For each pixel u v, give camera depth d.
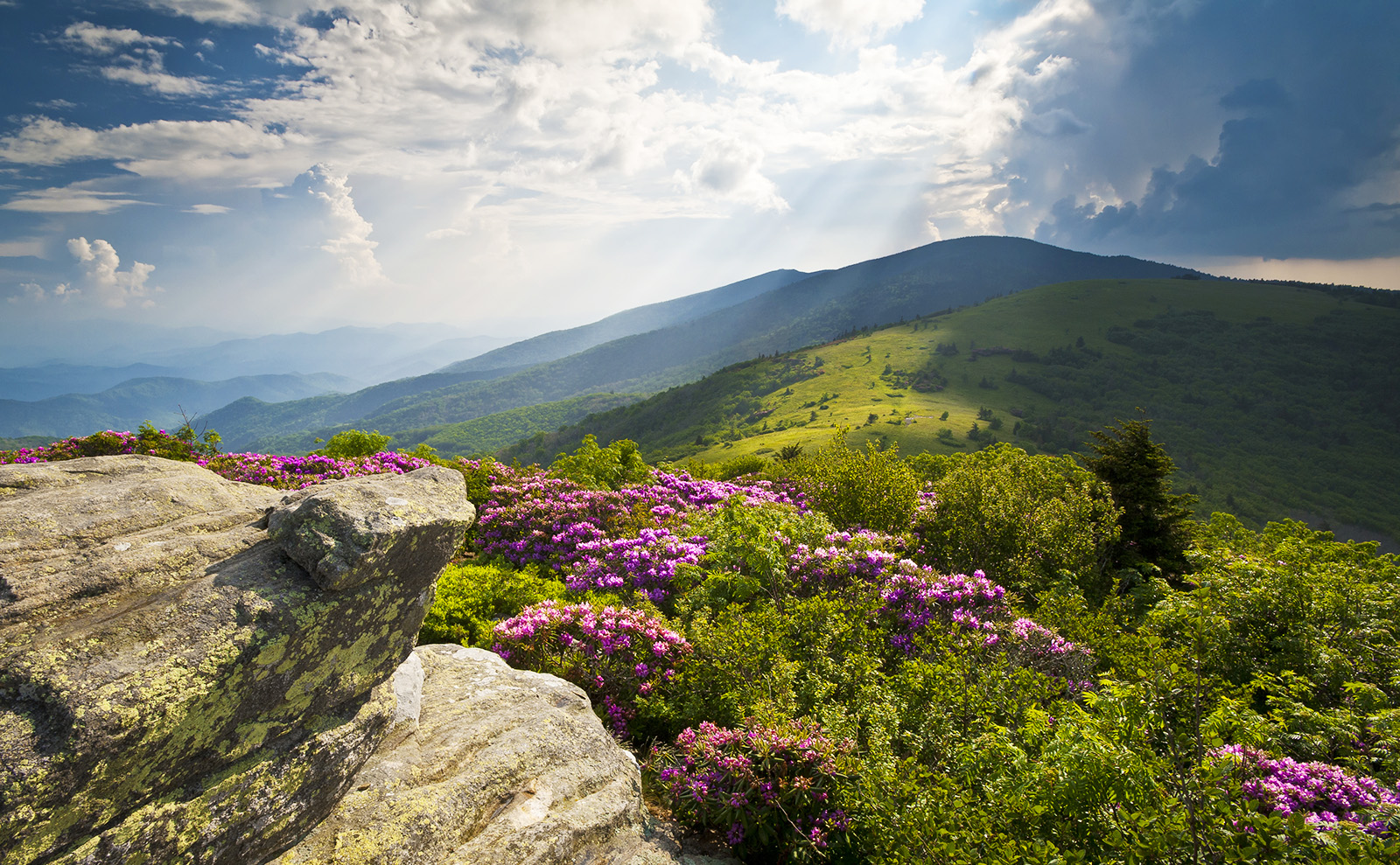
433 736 4.83
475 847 4.04
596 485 18.14
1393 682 8.50
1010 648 8.45
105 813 2.71
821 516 12.65
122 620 2.93
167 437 15.01
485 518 14.09
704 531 12.80
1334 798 5.52
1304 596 10.26
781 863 5.39
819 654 7.79
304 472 15.09
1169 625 10.70
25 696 2.60
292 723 3.41
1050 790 5.07
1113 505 17.80
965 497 13.98
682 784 5.79
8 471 3.90
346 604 3.48
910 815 4.70
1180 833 4.38
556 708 5.62
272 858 3.44
